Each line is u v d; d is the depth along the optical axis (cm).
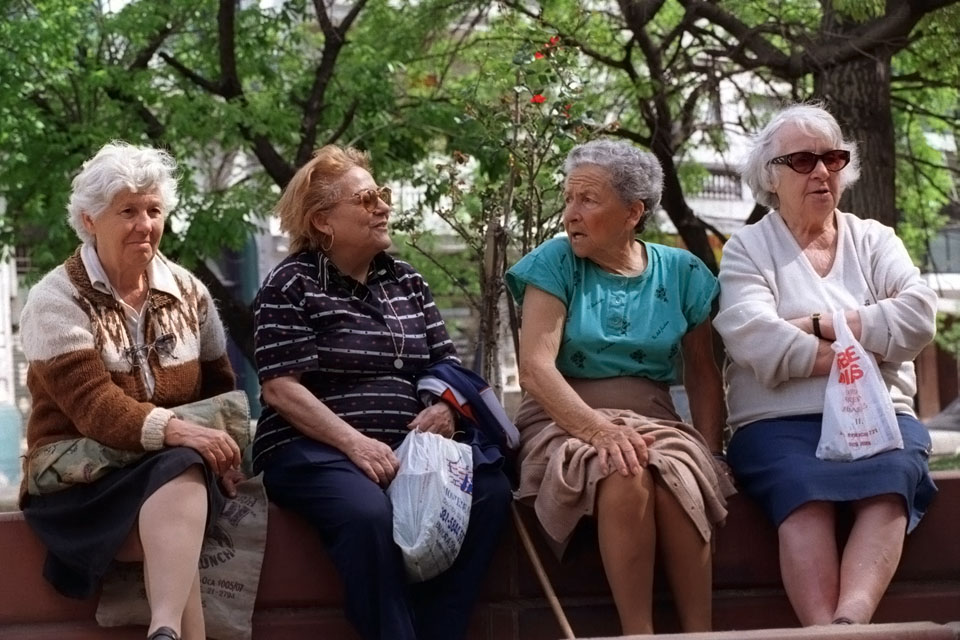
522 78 645
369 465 422
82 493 404
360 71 1127
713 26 1151
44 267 1069
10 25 1023
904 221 1373
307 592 432
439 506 414
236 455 398
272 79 1164
